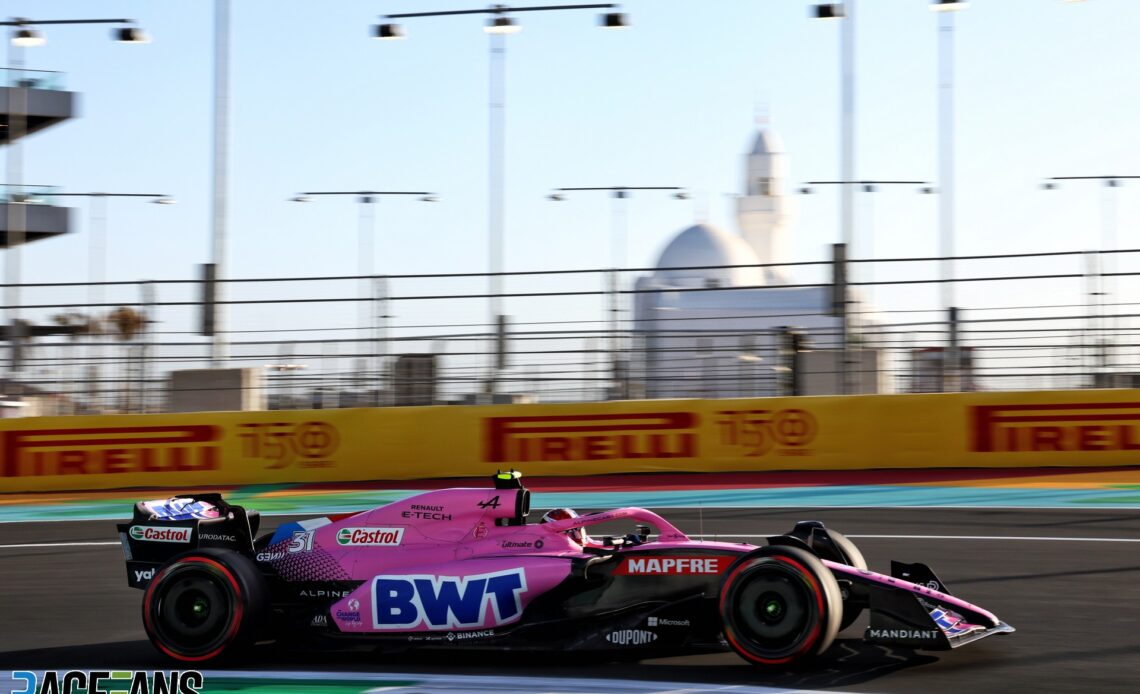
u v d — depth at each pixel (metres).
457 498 6.98
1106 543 10.57
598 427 17.00
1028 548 10.45
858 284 17.38
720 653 6.45
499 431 17.20
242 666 6.58
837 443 16.55
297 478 17.44
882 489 14.92
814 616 5.78
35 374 18.92
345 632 6.63
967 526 11.92
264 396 18.86
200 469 17.61
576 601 6.42
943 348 17.23
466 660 6.56
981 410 16.27
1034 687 5.74
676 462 16.81
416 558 6.81
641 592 6.35
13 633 7.99
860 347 17.45
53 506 16.27
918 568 6.64
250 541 7.16
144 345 18.84
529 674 6.17
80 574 10.48
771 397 16.75
